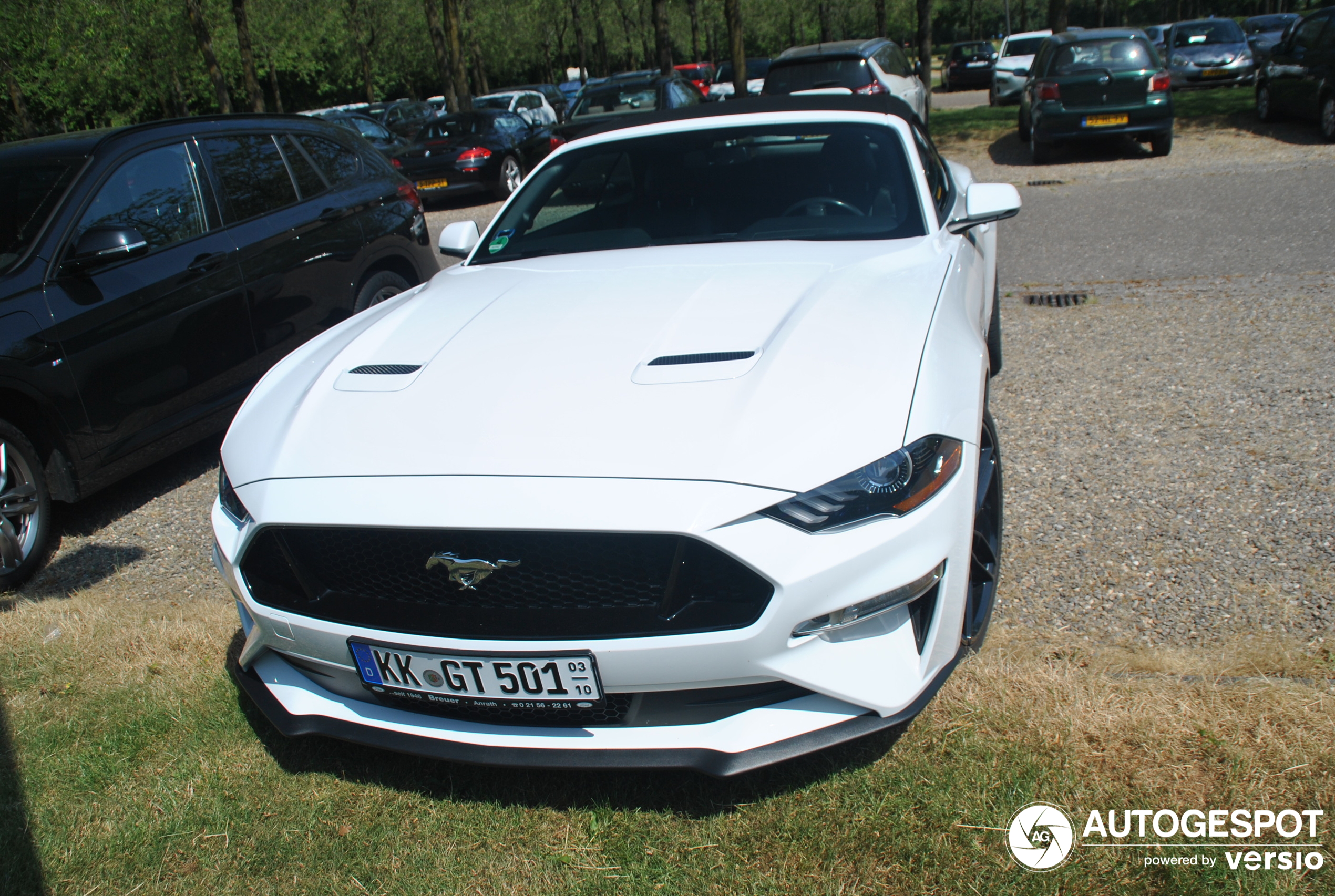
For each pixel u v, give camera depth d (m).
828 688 1.86
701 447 1.85
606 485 1.80
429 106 26.41
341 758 2.28
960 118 16.77
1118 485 3.30
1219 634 2.42
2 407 3.46
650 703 1.90
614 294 2.60
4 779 2.29
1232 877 1.71
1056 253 7.01
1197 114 14.05
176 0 19.09
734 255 2.85
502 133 13.55
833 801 1.99
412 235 5.38
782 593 1.77
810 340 2.14
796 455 1.83
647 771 2.16
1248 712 2.09
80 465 3.65
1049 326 5.33
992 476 2.47
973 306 2.71
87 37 17.80
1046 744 2.06
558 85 42.47
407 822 2.06
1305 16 11.80
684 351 2.17
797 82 12.94
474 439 1.97
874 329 2.21
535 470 1.85
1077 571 2.79
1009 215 3.02
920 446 1.92
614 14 42.88
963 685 2.26
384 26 35.22
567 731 1.94
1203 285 5.80
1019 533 3.04
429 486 1.88
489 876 1.90
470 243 3.41
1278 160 10.05
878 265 2.67
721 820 1.99
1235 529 2.93
